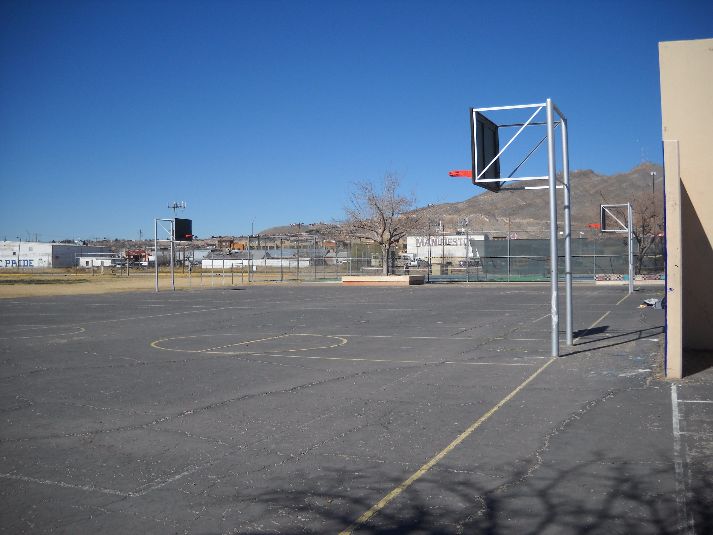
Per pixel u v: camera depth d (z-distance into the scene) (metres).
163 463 6.63
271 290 46.44
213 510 5.36
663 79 13.27
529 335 17.56
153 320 24.05
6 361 13.95
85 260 113.94
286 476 6.18
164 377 11.73
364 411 8.82
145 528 5.02
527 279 54.53
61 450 7.13
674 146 10.87
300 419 8.41
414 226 64.44
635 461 6.45
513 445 7.09
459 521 5.07
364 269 68.31
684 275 13.70
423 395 9.84
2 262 114.38
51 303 34.38
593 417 8.28
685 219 13.51
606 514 5.15
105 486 5.96
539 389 10.19
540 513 5.20
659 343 15.37
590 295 34.97
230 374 11.98
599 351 14.31
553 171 13.82
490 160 15.08
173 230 47.91
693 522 4.98
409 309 27.70
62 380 11.52
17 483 6.06
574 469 6.24
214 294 41.94
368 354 14.40
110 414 8.83
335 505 5.43
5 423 8.38
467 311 26.16
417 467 6.40
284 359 13.80
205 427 8.06
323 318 23.98
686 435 7.38
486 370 12.06
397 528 4.96
